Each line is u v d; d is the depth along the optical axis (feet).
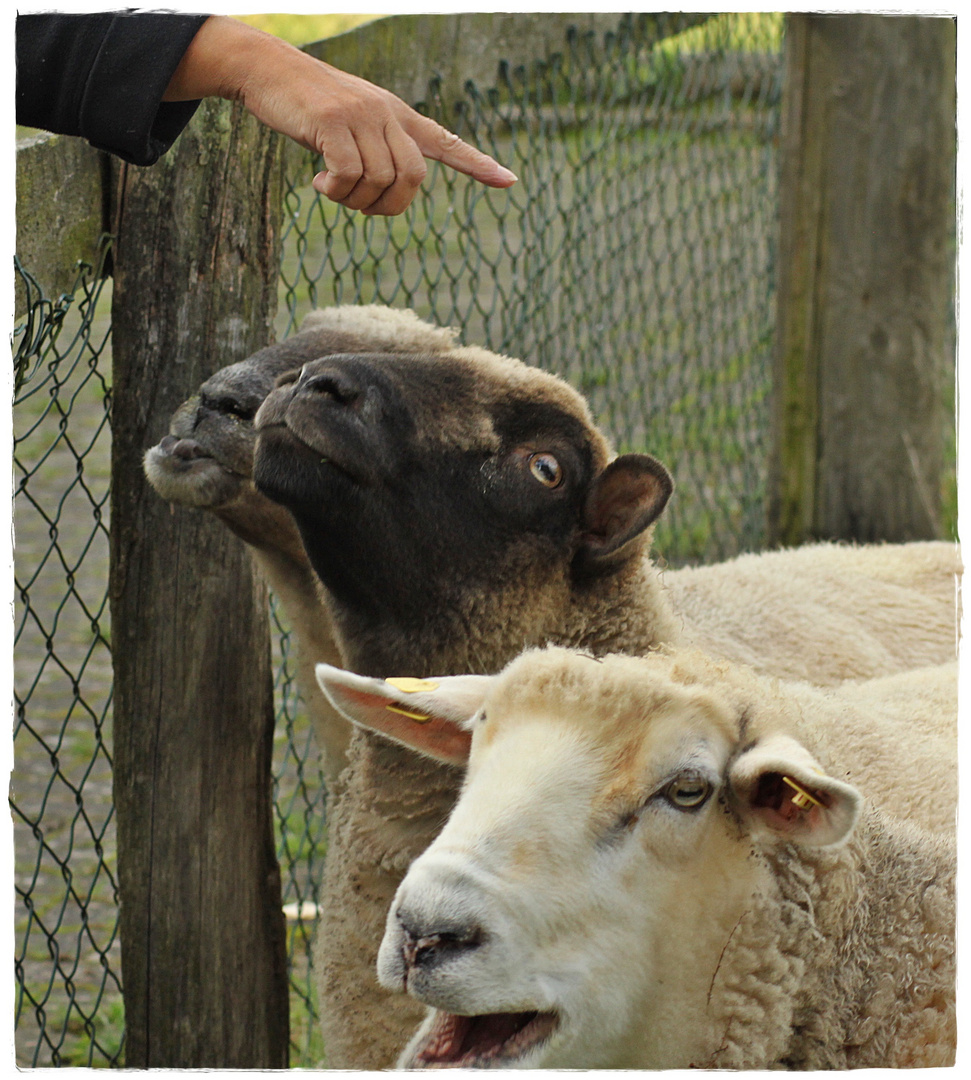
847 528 10.62
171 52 6.30
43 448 13.80
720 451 12.54
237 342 7.16
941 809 6.97
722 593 8.38
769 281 12.30
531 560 6.87
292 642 7.86
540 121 8.68
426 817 6.85
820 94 10.11
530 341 14.19
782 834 6.07
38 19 6.32
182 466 6.93
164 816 7.21
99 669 10.60
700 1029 6.11
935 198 10.18
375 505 6.68
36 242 6.82
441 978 5.83
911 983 6.35
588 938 5.95
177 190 7.07
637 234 11.55
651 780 6.00
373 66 7.97
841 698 7.47
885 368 10.36
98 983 8.02
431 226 8.29
